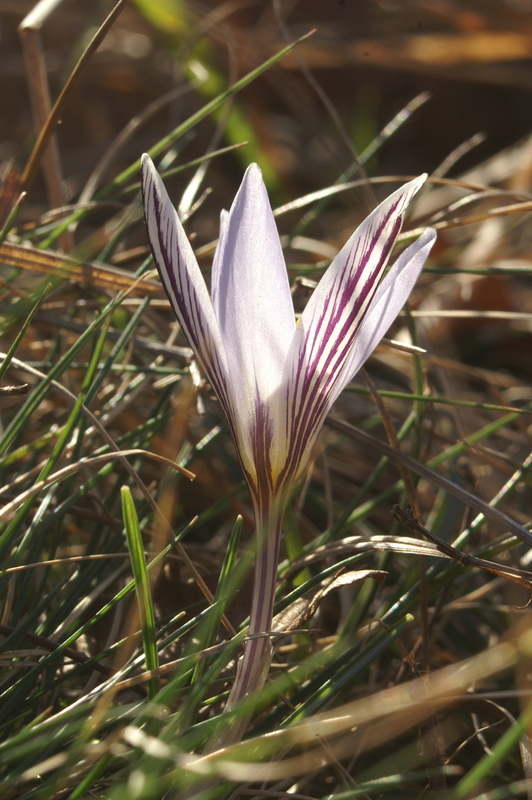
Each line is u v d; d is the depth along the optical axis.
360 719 0.30
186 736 0.30
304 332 0.29
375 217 0.29
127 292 0.34
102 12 0.81
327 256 0.53
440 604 0.35
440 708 0.32
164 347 0.37
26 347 0.44
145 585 0.29
